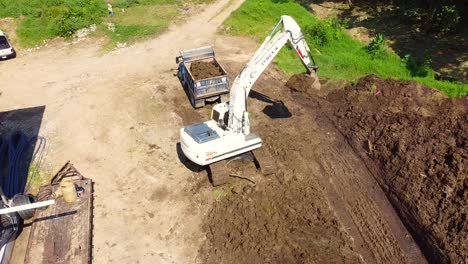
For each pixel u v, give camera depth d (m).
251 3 32.16
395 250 12.69
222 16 30.98
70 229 13.05
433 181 14.41
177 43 26.91
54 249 12.37
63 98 20.92
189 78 19.61
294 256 12.34
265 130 18.20
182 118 19.25
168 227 13.70
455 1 28.84
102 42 26.94
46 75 23.20
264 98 20.62
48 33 27.41
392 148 16.38
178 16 31.14
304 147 17.16
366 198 14.64
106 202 14.71
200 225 13.73
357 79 21.84
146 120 19.16
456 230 12.57
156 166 16.41
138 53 25.61
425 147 15.88
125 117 19.38
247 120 15.06
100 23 28.80
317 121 18.91
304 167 16.06
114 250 12.88
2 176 16.08
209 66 20.44
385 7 32.78
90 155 17.06
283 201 14.42
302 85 21.19
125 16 30.83
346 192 14.90
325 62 23.66
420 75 22.45
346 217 13.86
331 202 14.46
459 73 23.31
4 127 18.77
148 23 29.70
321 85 21.44
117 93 21.23
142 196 14.98
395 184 14.86
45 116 19.53
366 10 32.69
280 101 20.41
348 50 26.00
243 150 15.34
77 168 16.34
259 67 14.76
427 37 27.64
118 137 18.08
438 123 17.14
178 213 14.23
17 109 20.11
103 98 20.83
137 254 12.77
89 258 12.27
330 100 20.36
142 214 14.22
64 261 12.00
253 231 13.23
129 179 15.77
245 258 12.38
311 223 13.49
